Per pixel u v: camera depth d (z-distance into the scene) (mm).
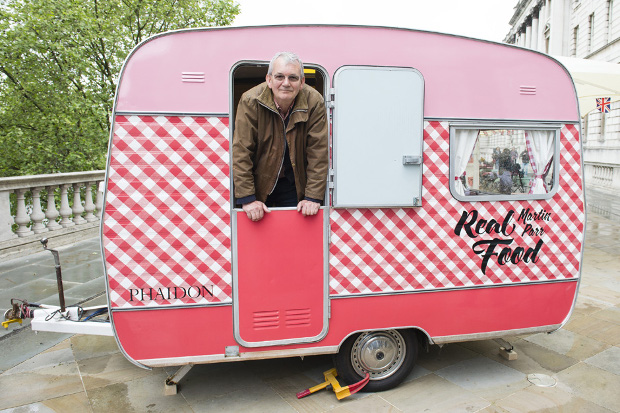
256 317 2775
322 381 3271
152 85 2568
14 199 8203
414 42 2828
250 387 3197
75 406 2957
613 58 21344
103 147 12414
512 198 3051
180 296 2697
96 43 12711
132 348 2699
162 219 2635
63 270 5949
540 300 3195
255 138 2643
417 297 2982
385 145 2787
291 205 2977
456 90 2908
